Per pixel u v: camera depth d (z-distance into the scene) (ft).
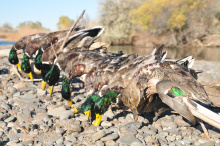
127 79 4.10
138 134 3.86
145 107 4.12
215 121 3.48
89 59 4.66
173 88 3.59
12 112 4.48
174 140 3.82
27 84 6.03
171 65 3.94
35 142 3.75
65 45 5.07
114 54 4.85
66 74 4.79
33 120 4.23
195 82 3.70
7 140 3.79
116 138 3.78
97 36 5.10
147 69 3.94
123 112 4.50
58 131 3.92
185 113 3.54
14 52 6.14
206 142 3.69
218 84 4.90
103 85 4.28
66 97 4.76
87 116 4.11
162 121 4.21
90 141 3.75
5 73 7.19
